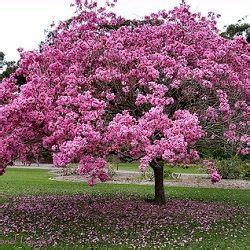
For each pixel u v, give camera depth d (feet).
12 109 37.40
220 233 39.50
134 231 39.93
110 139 36.24
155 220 45.09
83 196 64.54
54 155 34.71
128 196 65.00
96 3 49.73
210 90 45.88
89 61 45.32
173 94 46.57
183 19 49.55
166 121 35.60
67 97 38.50
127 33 47.98
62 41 48.19
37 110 39.11
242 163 104.94
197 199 62.85
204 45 48.60
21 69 45.65
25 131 40.91
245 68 47.32
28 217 46.68
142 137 34.40
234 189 78.89
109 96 42.09
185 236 38.01
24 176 97.81
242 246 34.91
